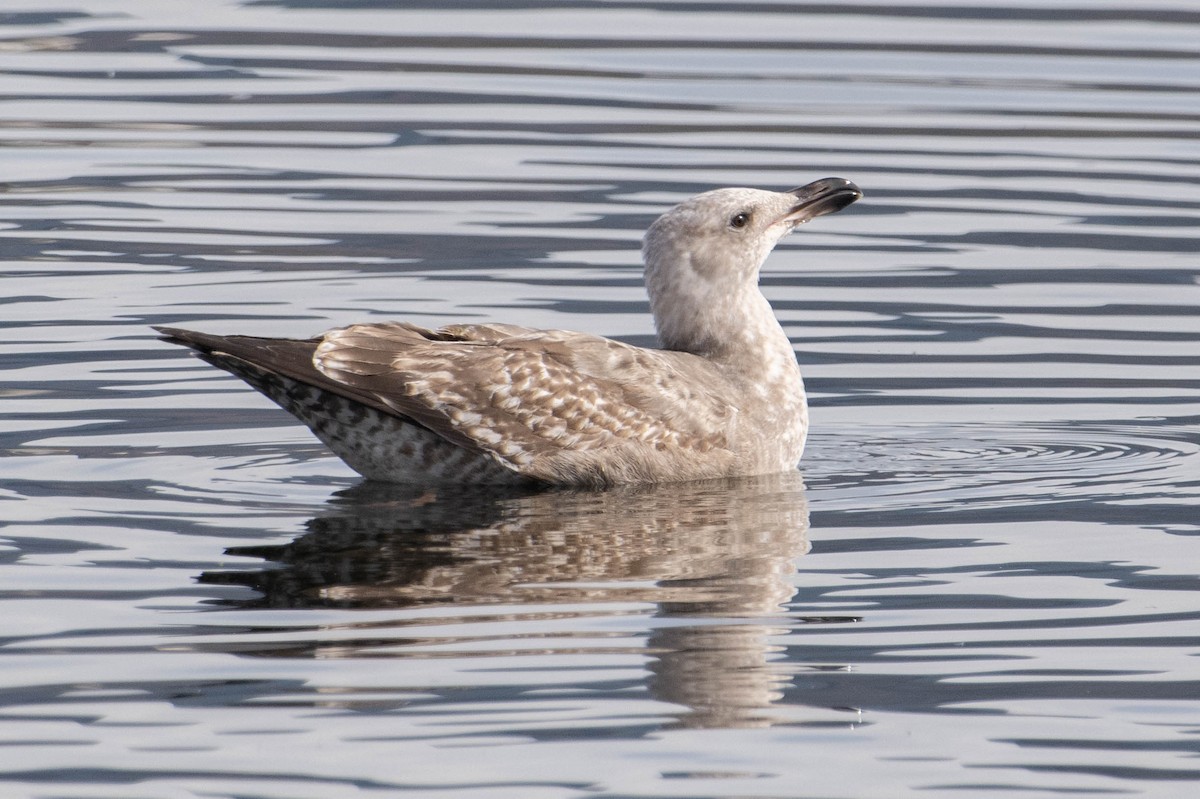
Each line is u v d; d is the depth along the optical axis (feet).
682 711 29.89
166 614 33.76
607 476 43.47
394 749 28.43
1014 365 53.11
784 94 79.92
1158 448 46.16
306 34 89.10
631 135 74.69
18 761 27.89
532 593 35.09
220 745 28.45
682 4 93.97
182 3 94.79
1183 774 27.96
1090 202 67.82
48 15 91.91
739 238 46.19
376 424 42.55
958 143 73.92
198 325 55.47
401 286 59.26
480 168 71.36
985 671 31.73
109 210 66.69
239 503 41.19
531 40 87.92
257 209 67.21
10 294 58.08
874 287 60.29
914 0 94.94
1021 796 27.32
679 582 35.99
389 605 34.35
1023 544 38.52
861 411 49.75
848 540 38.88
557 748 28.53
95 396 49.37
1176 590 35.55
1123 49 86.12
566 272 60.80
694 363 45.44
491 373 42.78
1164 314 57.21
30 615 33.63
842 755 28.55
